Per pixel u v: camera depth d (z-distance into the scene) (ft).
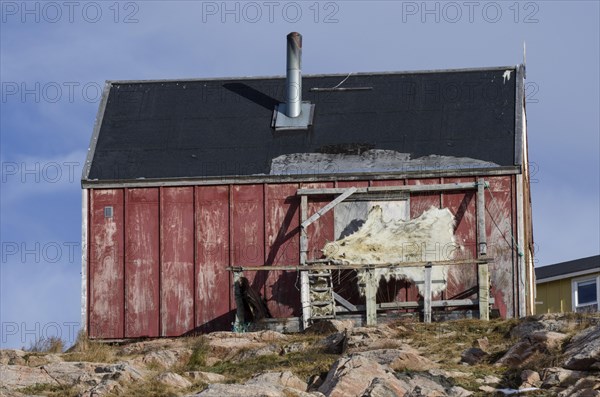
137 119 183.52
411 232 169.37
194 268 172.65
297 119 180.96
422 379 120.98
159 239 173.58
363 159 175.01
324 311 164.04
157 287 172.65
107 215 174.60
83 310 172.55
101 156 178.29
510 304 168.66
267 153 177.27
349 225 171.94
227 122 182.19
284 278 171.22
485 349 136.36
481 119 178.50
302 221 172.14
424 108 181.06
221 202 173.99
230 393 111.86
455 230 170.71
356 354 129.18
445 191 171.73
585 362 120.67
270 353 141.59
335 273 167.94
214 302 171.83
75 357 144.05
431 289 165.89
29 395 119.85
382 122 179.73
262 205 173.58
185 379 124.67
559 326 138.62
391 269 166.09
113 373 124.06
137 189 175.01
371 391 113.39
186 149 178.60
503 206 171.01
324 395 115.44
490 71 184.85
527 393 117.29
